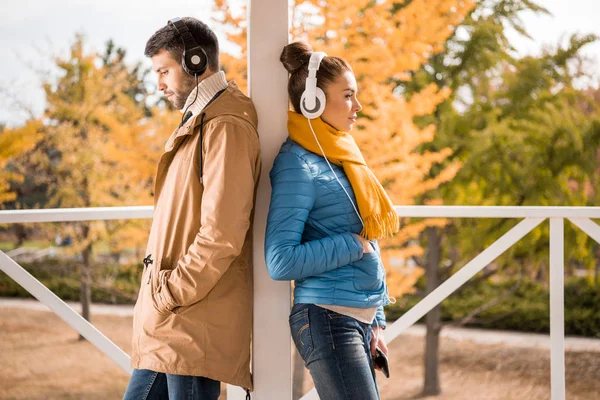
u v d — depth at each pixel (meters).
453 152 7.84
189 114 1.87
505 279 11.46
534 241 8.08
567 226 8.11
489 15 8.22
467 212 2.45
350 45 5.73
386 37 5.64
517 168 7.98
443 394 8.33
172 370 1.71
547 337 10.39
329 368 1.71
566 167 8.10
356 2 5.50
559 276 2.42
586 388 8.52
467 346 10.00
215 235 1.65
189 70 1.76
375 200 1.80
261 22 1.99
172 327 1.72
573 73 8.77
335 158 1.80
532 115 8.18
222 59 5.57
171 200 1.77
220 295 1.75
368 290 1.78
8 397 8.16
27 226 11.52
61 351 9.85
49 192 8.95
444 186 7.97
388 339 2.48
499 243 2.46
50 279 12.12
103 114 7.18
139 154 7.00
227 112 1.75
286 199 1.73
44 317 11.55
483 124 8.13
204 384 1.76
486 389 8.46
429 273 8.32
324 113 1.84
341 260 1.70
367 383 1.71
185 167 1.76
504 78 8.42
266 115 2.00
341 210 1.78
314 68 1.79
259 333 2.02
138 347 1.79
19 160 8.87
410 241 9.09
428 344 8.39
